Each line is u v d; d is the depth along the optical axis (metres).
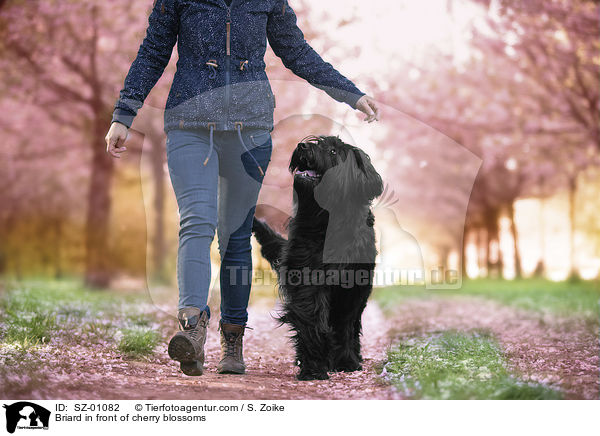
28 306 9.15
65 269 44.16
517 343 7.70
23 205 36.72
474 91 26.14
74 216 38.44
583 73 22.94
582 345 7.59
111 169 22.52
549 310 12.56
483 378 5.21
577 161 26.88
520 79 25.17
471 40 24.41
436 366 5.56
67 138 29.56
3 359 5.53
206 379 5.50
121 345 6.60
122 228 24.34
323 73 5.46
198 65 5.05
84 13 21.33
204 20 5.02
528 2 21.23
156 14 5.15
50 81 22.55
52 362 5.59
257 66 5.16
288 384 5.44
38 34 21.92
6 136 29.52
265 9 5.22
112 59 21.34
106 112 21.42
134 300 12.62
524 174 34.00
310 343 5.64
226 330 5.87
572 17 21.02
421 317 11.47
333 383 5.50
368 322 10.92
